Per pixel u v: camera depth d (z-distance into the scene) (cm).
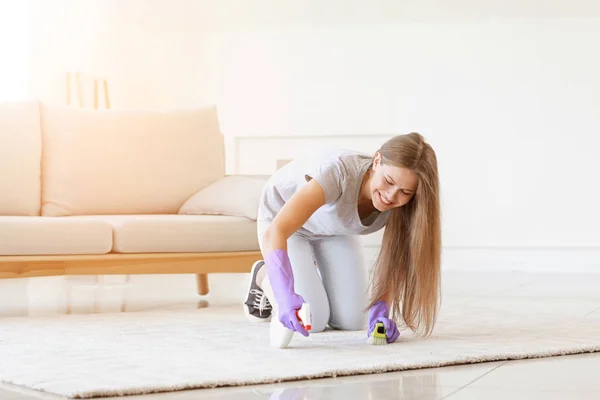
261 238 279
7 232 314
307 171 264
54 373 193
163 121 407
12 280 515
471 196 581
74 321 302
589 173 567
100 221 333
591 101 567
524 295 410
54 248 322
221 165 414
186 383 179
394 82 593
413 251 236
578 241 568
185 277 543
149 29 619
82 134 393
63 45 593
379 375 197
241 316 320
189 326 285
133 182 394
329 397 172
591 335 262
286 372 194
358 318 279
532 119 573
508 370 205
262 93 612
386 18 591
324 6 595
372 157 249
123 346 237
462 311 336
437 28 585
